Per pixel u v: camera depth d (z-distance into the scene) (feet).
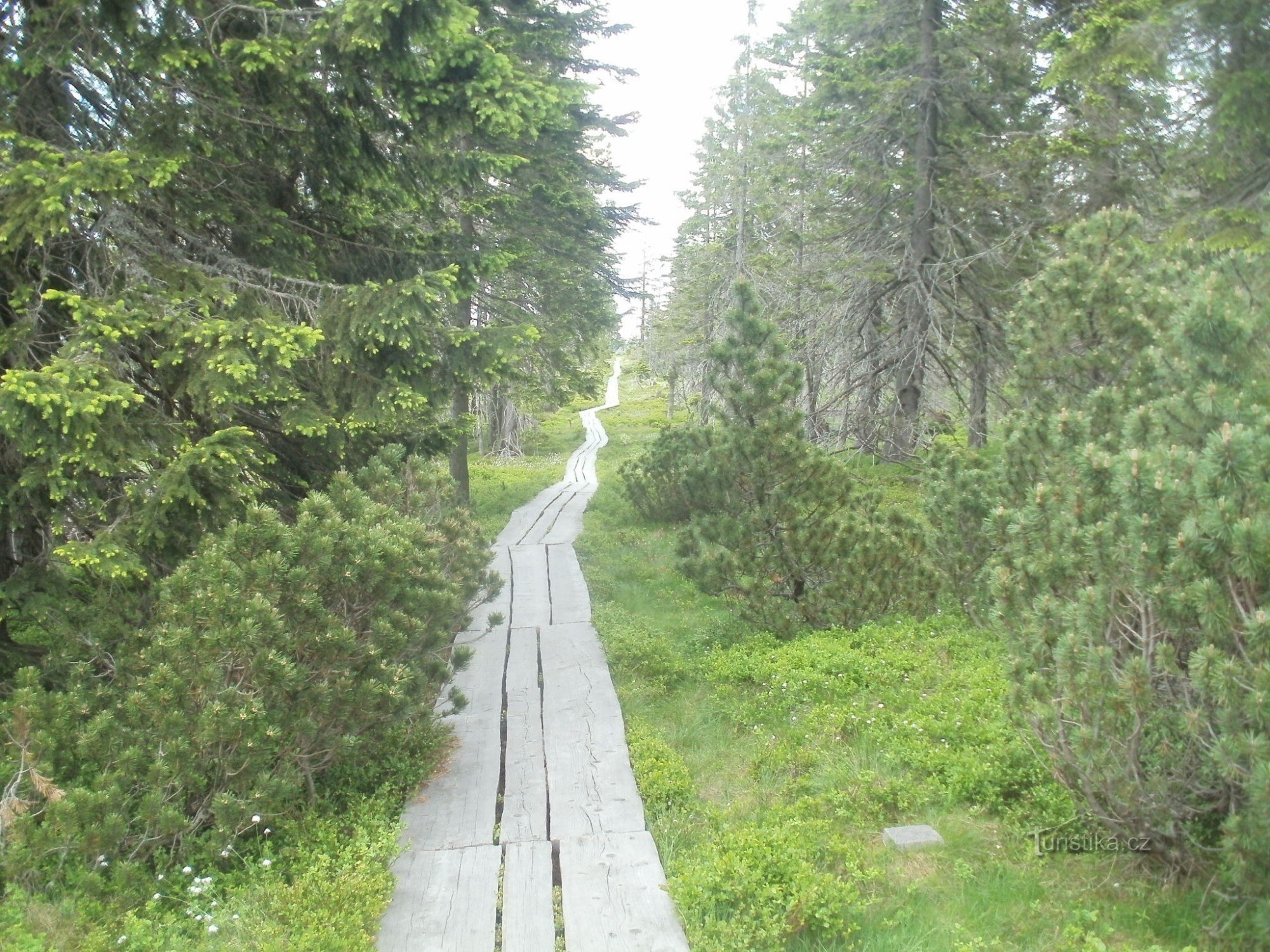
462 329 23.00
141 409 19.01
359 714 16.72
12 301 18.60
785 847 14.90
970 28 45.39
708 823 16.89
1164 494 12.80
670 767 18.88
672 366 124.47
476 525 27.99
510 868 15.10
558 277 56.65
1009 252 47.65
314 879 14.23
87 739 14.67
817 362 56.75
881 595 27.99
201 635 15.14
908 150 52.54
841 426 58.95
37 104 19.85
